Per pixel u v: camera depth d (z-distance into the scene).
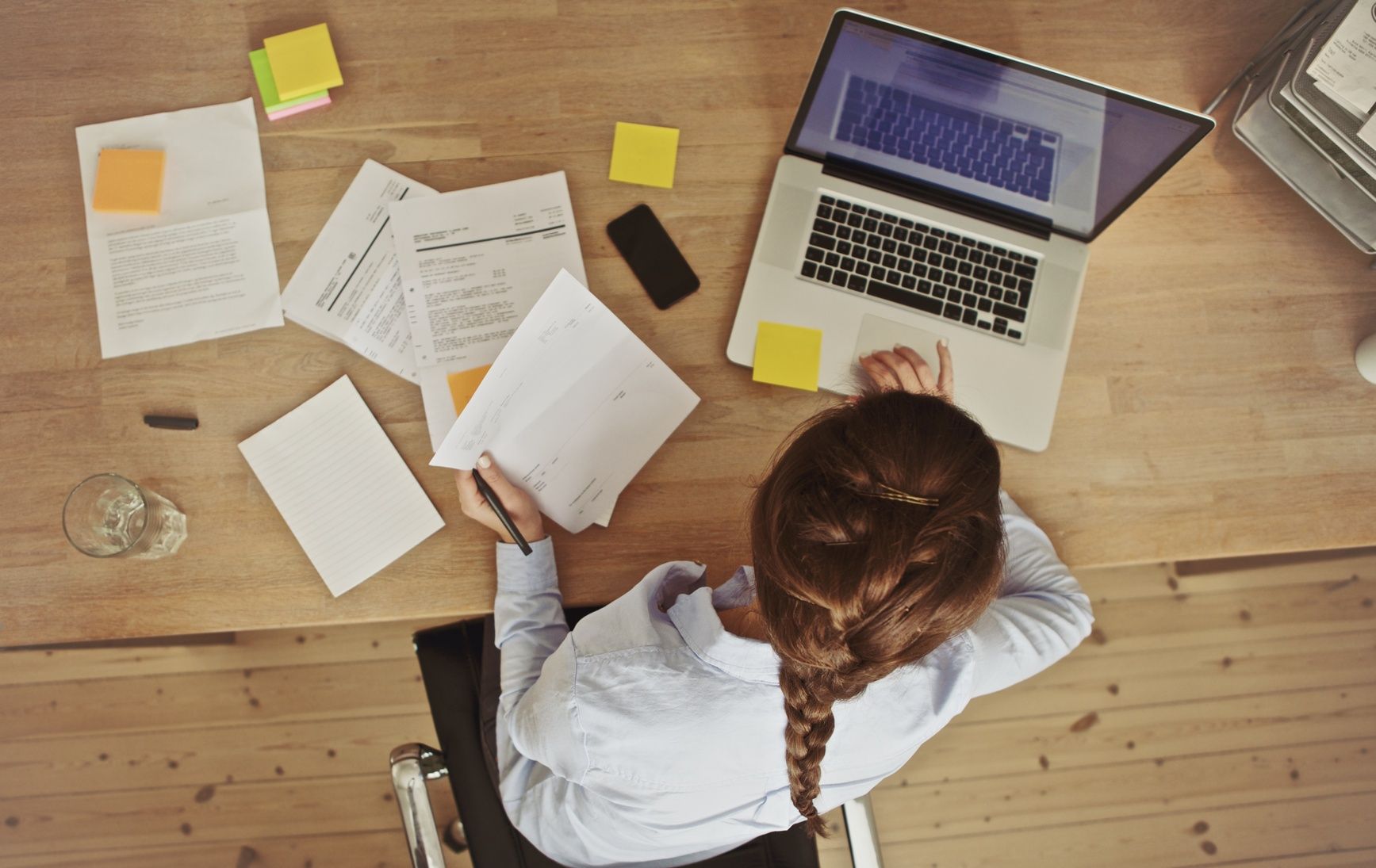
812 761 0.70
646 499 1.04
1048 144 0.96
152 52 1.11
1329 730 1.86
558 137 1.11
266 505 1.02
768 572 0.65
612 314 0.97
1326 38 0.98
